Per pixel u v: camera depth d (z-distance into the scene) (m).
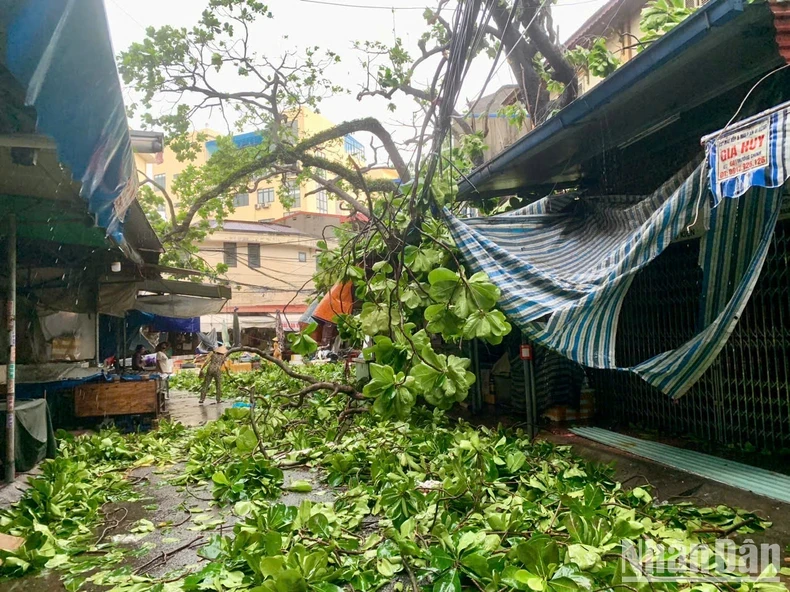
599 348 5.51
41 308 9.76
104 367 12.94
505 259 6.18
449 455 5.65
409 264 6.27
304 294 30.86
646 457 5.94
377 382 4.60
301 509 4.09
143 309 14.41
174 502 5.60
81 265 10.59
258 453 6.84
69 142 3.61
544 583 2.82
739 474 5.04
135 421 10.16
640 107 6.47
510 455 5.03
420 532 3.82
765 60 5.14
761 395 5.77
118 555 4.16
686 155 6.89
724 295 5.11
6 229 7.18
